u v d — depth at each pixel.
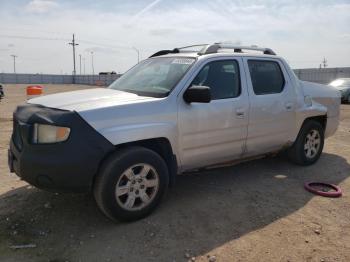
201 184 5.30
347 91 20.08
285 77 5.76
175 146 4.36
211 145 4.74
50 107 3.96
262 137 5.38
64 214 4.24
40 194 4.79
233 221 4.16
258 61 5.43
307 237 3.84
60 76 86.75
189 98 4.34
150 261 3.37
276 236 3.85
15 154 3.97
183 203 4.59
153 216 4.20
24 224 4.01
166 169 4.26
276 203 4.69
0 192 4.88
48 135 3.68
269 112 5.37
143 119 4.06
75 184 3.70
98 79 69.81
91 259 3.39
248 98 5.10
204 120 4.58
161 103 4.23
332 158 6.90
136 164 3.97
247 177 5.66
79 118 3.71
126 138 3.91
